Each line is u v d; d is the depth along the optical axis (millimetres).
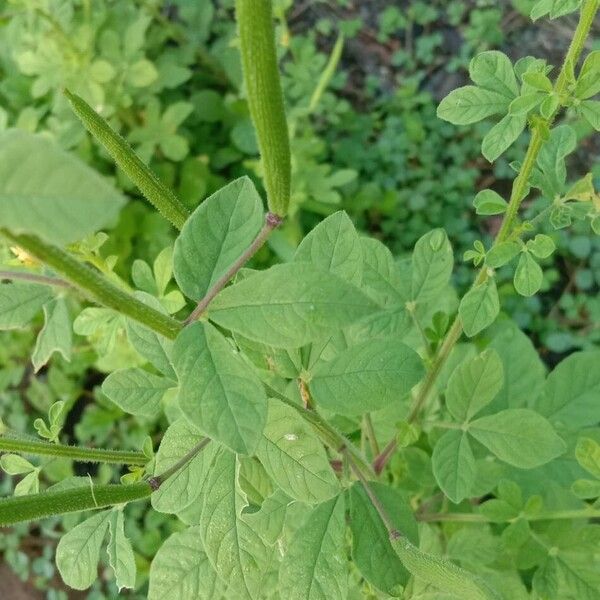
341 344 191
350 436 246
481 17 396
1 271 113
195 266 123
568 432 231
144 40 401
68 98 140
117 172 375
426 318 240
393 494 170
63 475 367
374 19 430
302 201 354
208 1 421
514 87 160
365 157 404
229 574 148
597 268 359
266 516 159
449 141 398
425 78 417
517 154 383
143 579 350
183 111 373
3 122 350
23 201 69
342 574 155
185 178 387
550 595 194
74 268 103
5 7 402
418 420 206
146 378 168
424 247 194
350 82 428
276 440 144
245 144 391
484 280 176
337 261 151
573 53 146
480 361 179
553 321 361
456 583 143
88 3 372
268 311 114
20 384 411
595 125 147
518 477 234
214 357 109
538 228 364
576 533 197
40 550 397
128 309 112
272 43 103
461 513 237
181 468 154
